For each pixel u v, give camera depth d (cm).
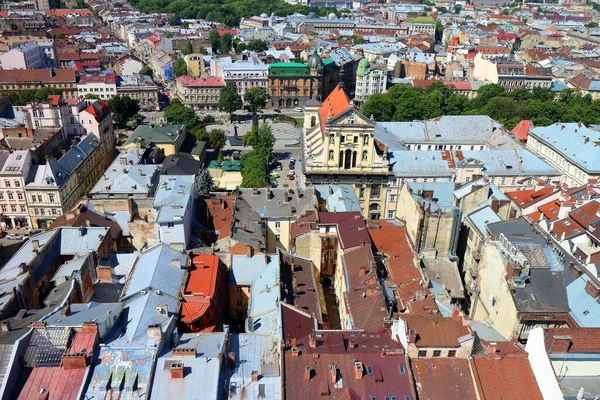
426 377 7981
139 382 7900
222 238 12638
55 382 7819
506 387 7850
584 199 14188
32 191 17238
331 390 7838
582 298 9350
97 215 13650
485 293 10644
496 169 18300
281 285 10806
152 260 10838
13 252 13625
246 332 9712
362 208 17900
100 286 10825
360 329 9606
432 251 12312
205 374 8056
